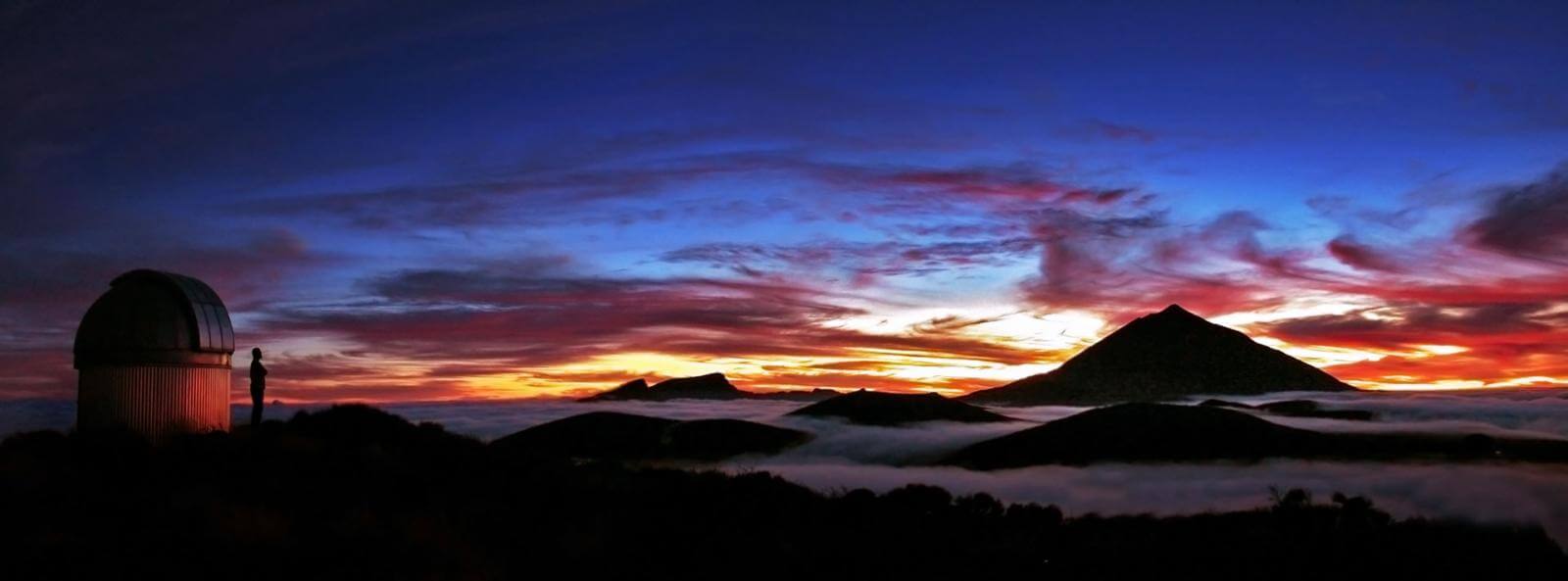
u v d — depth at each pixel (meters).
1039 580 26.06
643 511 26.95
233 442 26.47
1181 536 33.09
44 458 24.16
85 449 25.19
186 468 24.20
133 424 26.72
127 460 24.61
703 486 31.97
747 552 23.95
